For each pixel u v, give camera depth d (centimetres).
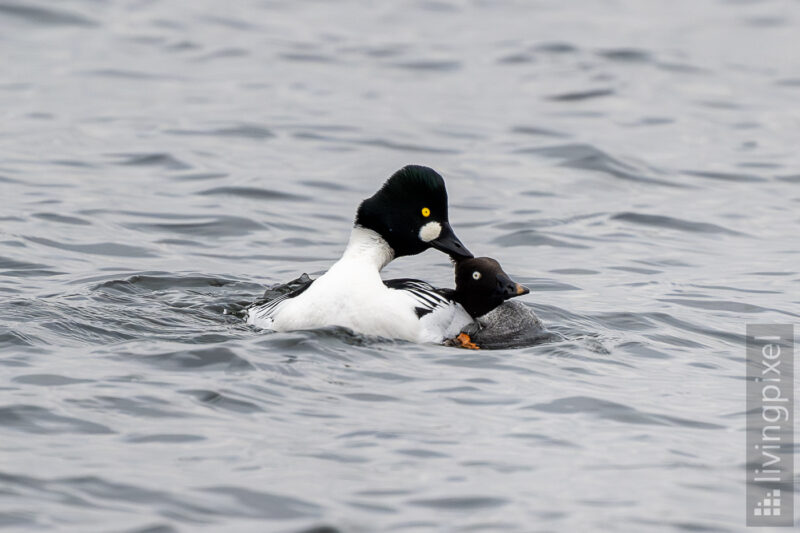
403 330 1169
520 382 1059
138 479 827
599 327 1294
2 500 786
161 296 1352
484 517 793
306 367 1062
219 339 1141
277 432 917
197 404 963
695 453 915
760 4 3675
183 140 2166
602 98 2616
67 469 838
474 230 1764
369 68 2805
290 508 795
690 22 3419
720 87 2742
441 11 3441
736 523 798
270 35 3059
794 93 2709
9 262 1476
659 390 1062
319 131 2278
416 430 933
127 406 953
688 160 2202
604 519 796
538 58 2938
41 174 1920
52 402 954
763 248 1703
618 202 1931
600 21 3384
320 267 1561
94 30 2973
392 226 1230
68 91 2461
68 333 1141
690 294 1453
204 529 762
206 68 2728
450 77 2755
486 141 2269
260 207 1823
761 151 2275
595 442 928
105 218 1716
